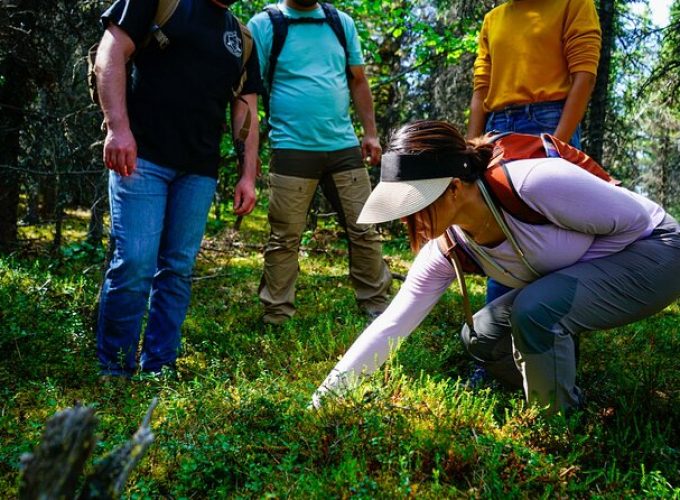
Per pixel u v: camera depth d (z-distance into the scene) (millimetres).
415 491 2098
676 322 4820
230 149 7785
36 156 7082
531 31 3291
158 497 2145
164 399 2844
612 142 11219
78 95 7395
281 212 4324
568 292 2432
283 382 2889
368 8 7523
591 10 3209
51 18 6633
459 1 8859
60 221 7414
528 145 2434
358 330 3875
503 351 2879
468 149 2299
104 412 2705
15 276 4641
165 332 3309
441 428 2410
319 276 6234
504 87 3404
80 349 3490
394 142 2256
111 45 2928
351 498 1999
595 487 2275
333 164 4410
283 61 4297
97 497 1229
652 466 2402
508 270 2596
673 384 3268
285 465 2139
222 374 3174
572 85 3211
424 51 8242
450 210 2309
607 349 3863
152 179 3082
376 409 2467
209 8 3162
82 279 4723
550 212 2326
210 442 2391
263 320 4426
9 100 6988
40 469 1170
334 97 4316
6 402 2766
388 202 2209
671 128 14711
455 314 4605
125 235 3045
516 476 2223
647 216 2447
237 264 7371
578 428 2621
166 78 3057
